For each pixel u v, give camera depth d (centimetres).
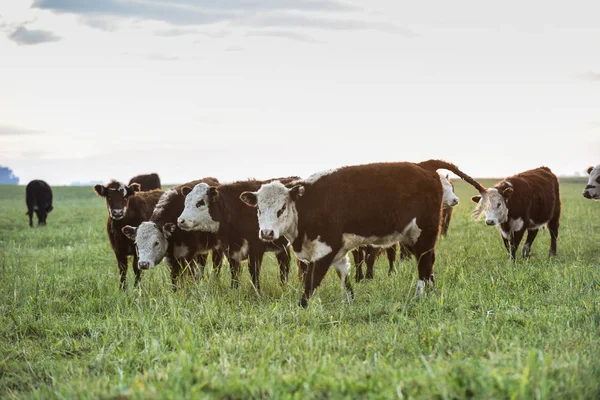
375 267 1416
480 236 1853
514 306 888
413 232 1039
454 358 600
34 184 2905
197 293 1061
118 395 540
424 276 1050
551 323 774
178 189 1300
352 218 1009
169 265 1272
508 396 474
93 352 776
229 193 1204
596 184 1631
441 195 1069
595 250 1487
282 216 1012
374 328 802
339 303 992
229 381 546
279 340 731
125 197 1319
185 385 542
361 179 1016
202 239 1266
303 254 1041
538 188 1465
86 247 1953
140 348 783
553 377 527
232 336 769
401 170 1038
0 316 977
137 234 1213
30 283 1222
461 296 948
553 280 1054
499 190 1405
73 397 570
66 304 1065
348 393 505
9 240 2302
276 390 516
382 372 560
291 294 1069
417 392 496
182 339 782
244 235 1186
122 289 1190
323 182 1020
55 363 748
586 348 648
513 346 652
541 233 1869
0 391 673
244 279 1197
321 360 619
